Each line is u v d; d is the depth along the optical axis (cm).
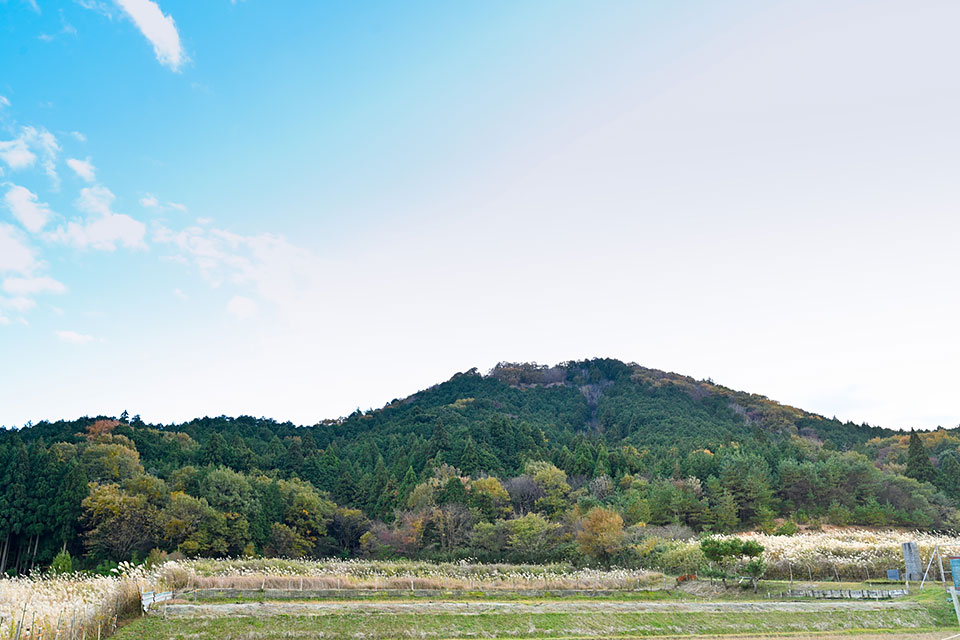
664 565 6047
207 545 7881
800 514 9256
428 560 7700
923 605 3866
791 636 3450
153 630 2953
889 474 10062
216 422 16112
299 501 9481
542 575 5516
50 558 7638
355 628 3191
